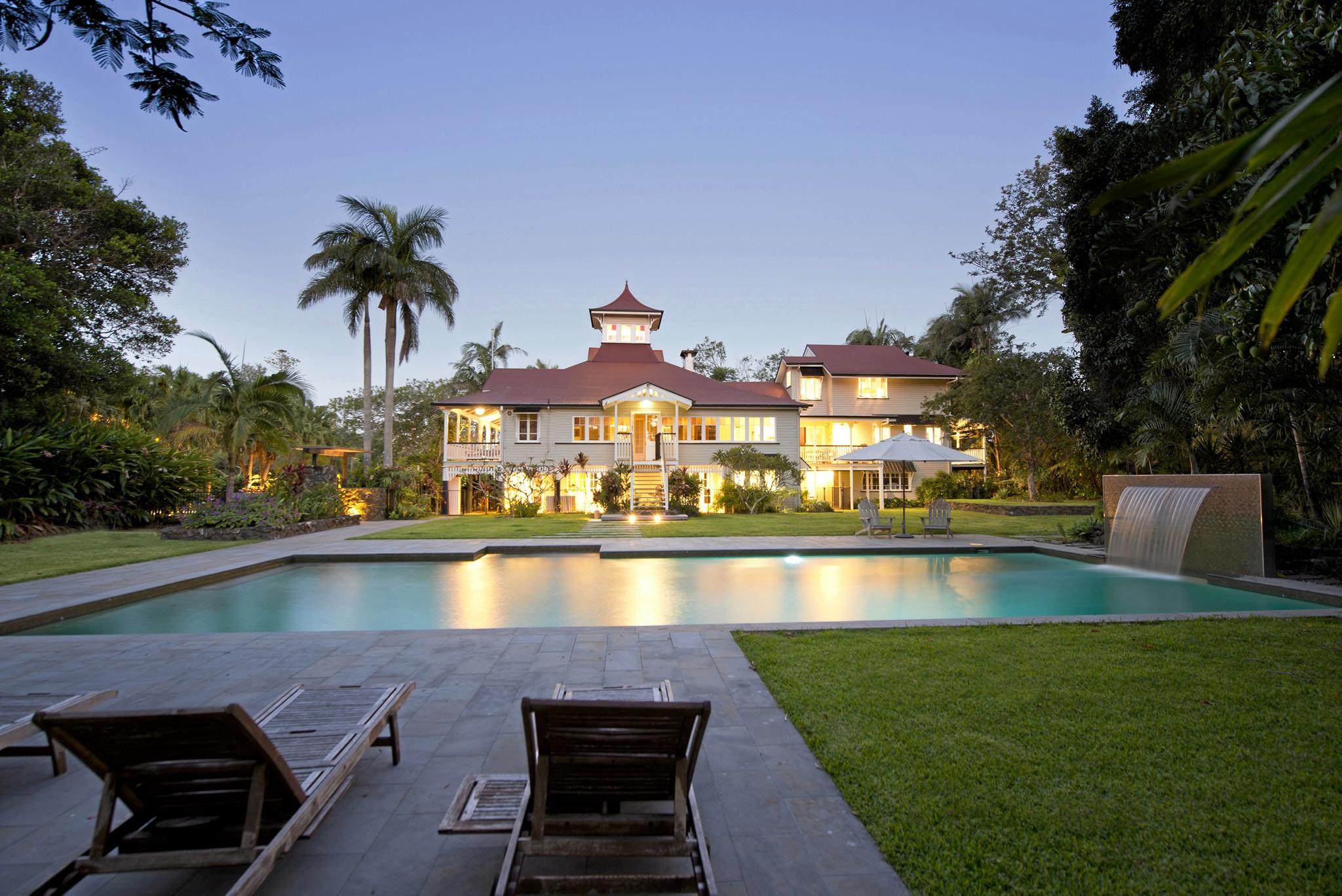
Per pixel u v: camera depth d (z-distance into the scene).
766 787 3.51
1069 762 3.73
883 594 10.42
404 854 2.95
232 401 22.44
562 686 3.83
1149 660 5.68
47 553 13.30
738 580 11.59
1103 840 3.00
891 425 35.34
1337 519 10.98
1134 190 0.86
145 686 5.24
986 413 29.06
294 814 2.69
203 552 13.66
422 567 12.96
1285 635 6.50
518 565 13.17
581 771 2.70
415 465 31.00
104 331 23.12
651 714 2.47
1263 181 0.99
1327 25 6.09
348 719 3.60
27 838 3.15
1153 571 11.88
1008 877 2.75
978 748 3.92
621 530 19.41
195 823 2.74
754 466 28.92
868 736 4.10
